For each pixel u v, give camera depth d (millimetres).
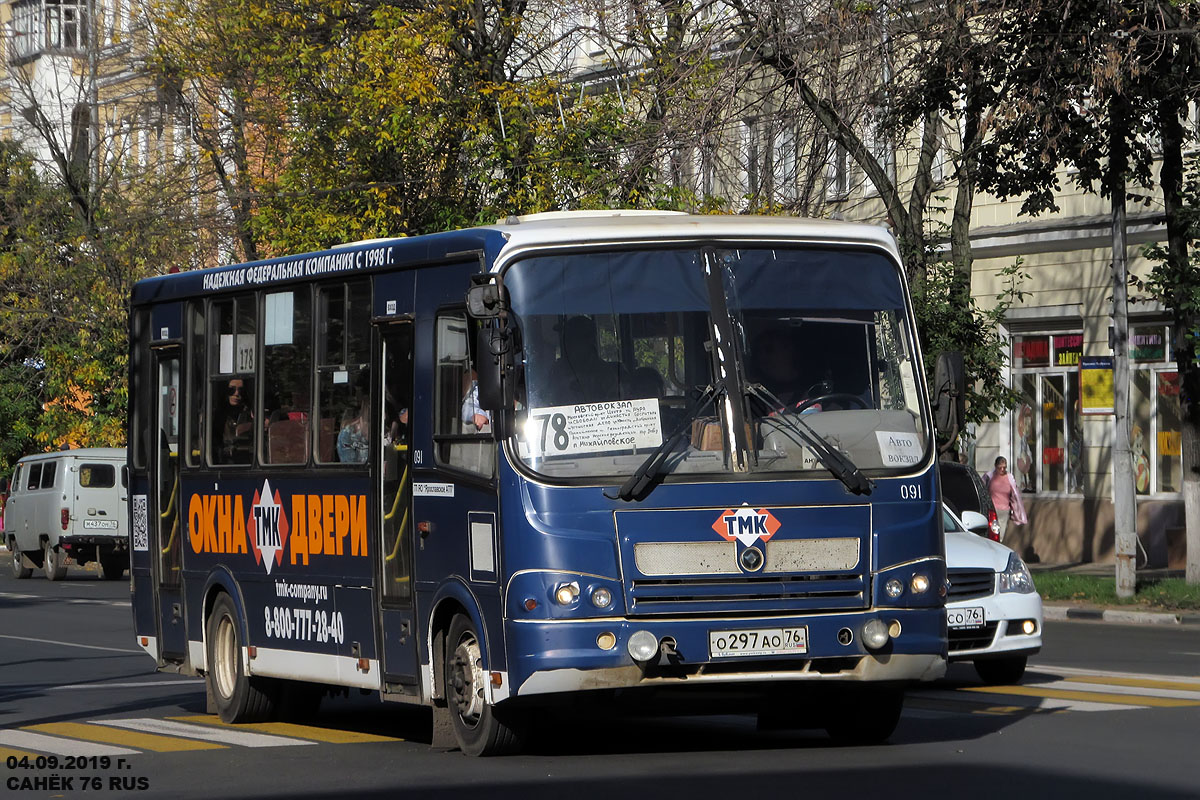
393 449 22734
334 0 62625
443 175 59969
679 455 20031
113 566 75562
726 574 19812
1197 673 30812
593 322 20375
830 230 21375
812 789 18250
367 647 23344
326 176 61469
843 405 20719
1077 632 41219
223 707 26859
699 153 48000
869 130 51250
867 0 45219
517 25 60469
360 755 22109
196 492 27797
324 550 24312
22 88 94812
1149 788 18188
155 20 73000
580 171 54688
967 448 53219
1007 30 44062
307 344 25016
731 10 49906
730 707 22188
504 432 20047
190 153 78125
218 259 79500
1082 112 45844
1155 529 57406
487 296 19906
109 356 83875
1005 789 18156
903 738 22719
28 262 86062
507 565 19938
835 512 20219
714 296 20641
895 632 20234
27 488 76875
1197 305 46219
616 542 19703
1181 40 42938
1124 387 47531
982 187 46438
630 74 57969
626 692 20094
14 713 28047
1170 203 47312
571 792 18391
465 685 21406
